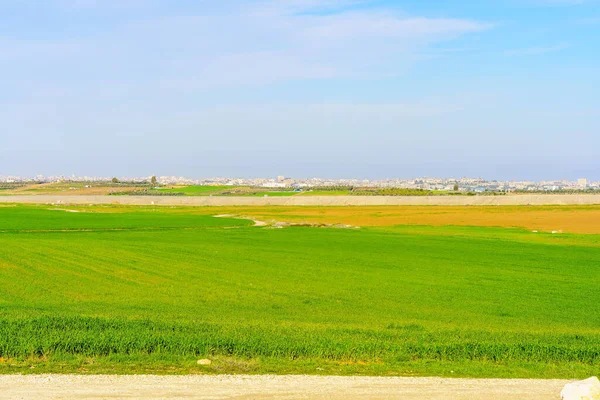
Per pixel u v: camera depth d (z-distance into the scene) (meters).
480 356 18.33
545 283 43.50
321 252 61.75
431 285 42.19
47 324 21.14
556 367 17.12
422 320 29.77
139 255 56.56
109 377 14.53
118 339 17.88
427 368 16.44
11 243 62.84
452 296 37.81
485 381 15.35
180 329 21.53
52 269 46.59
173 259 54.41
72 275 44.16
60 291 37.53
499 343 19.89
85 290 38.19
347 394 13.86
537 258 58.19
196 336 19.27
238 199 192.88
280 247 66.06
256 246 66.75
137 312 30.05
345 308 33.31
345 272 48.25
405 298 36.94
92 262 51.12
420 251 63.47
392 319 29.89
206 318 28.34
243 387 14.10
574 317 31.50
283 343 18.42
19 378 14.23
